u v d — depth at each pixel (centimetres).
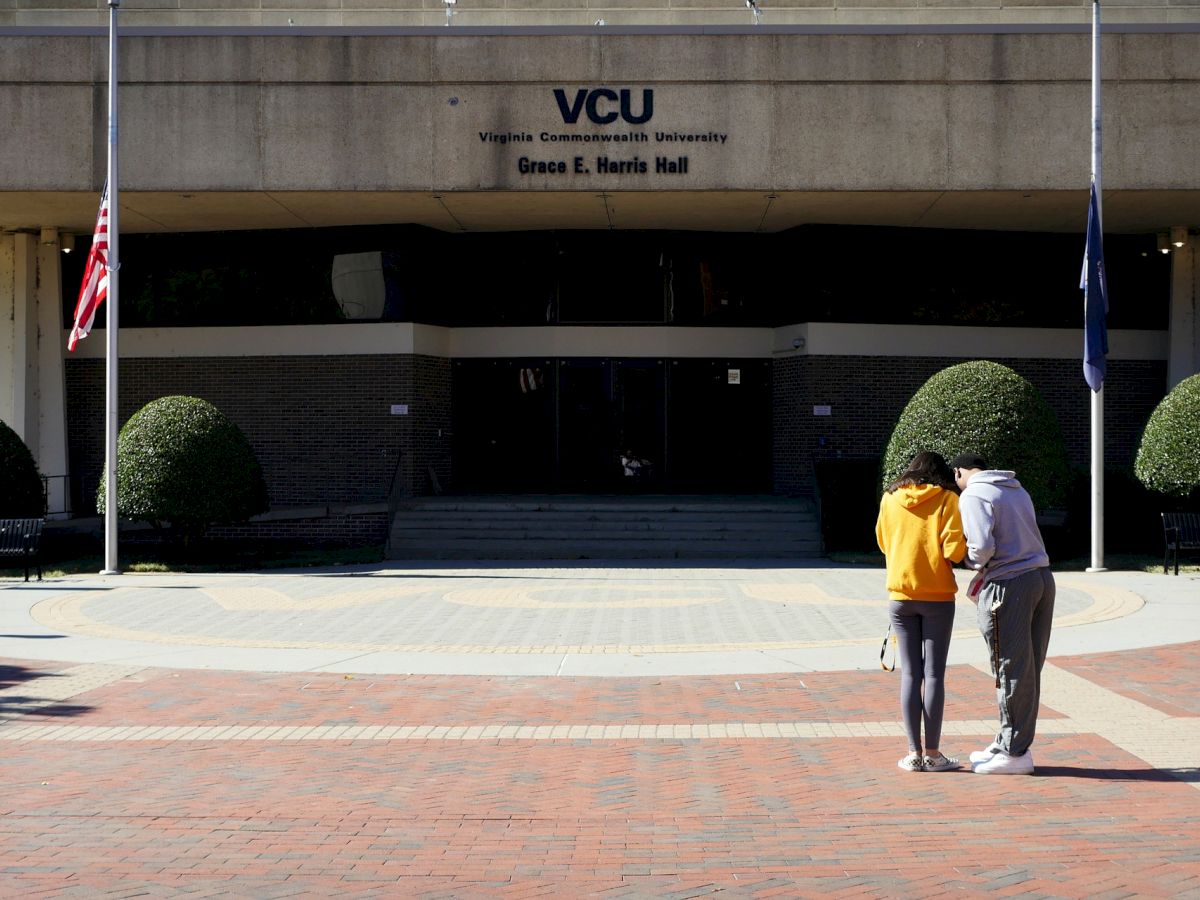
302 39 2319
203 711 1002
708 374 2881
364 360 2747
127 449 2250
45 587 1928
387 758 844
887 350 2727
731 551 2373
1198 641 1308
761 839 658
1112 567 2108
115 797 751
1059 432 2191
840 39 2297
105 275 2133
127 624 1512
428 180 2320
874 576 2028
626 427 2875
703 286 2866
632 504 2530
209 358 2816
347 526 2539
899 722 942
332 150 2322
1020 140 2283
